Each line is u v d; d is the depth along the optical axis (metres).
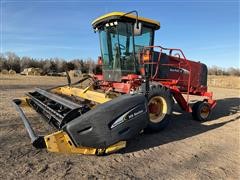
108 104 4.87
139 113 5.19
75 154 5.21
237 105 13.73
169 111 7.12
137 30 6.91
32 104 8.38
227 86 36.56
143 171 4.66
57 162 4.83
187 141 6.60
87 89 7.24
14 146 5.56
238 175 4.70
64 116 4.83
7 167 4.53
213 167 5.00
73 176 4.31
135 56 7.98
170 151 5.78
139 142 6.32
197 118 8.97
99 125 4.75
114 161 5.03
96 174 4.43
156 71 8.00
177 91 8.09
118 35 8.07
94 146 4.80
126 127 5.04
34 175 4.28
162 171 4.70
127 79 7.66
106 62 8.73
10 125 7.18
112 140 4.90
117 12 7.63
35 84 22.91
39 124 7.30
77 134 4.59
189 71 9.23
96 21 8.47
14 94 14.27
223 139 6.91
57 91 8.80
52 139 4.45
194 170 4.82
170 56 8.80
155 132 7.16
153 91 6.73
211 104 9.41
